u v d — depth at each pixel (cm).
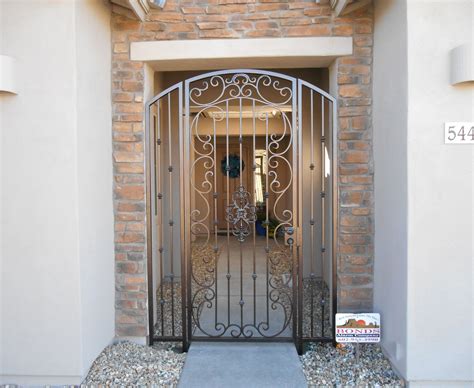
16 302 257
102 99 298
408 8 241
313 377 270
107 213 305
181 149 310
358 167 309
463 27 240
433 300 245
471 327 244
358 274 311
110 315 310
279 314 379
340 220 312
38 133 254
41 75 252
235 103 480
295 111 305
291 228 312
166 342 326
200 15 311
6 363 259
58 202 254
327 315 378
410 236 244
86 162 268
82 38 263
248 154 872
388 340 280
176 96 490
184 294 312
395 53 260
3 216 256
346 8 297
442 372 246
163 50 310
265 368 278
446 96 241
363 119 308
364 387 255
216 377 267
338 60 309
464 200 242
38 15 251
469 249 243
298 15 307
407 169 243
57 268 256
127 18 312
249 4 308
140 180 314
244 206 312
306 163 486
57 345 258
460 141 241
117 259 317
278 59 317
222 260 606
